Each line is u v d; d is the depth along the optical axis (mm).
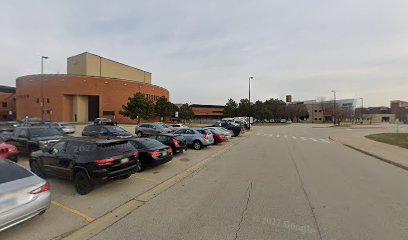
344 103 122562
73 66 65500
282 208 5578
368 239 4156
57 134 13062
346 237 4223
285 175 8844
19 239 4188
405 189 7172
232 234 4328
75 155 6871
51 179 8047
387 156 12922
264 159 12375
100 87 61562
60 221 4922
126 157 7223
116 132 17375
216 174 9039
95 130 17812
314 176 8703
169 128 25109
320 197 6363
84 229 4578
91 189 6656
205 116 118812
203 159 12312
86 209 5562
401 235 4305
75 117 60656
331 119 110125
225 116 94562
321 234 4324
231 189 7094
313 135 30609
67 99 60625
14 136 12859
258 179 8266
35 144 11500
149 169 9875
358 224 4742
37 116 61594
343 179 8320
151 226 4684
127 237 4258
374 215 5191
